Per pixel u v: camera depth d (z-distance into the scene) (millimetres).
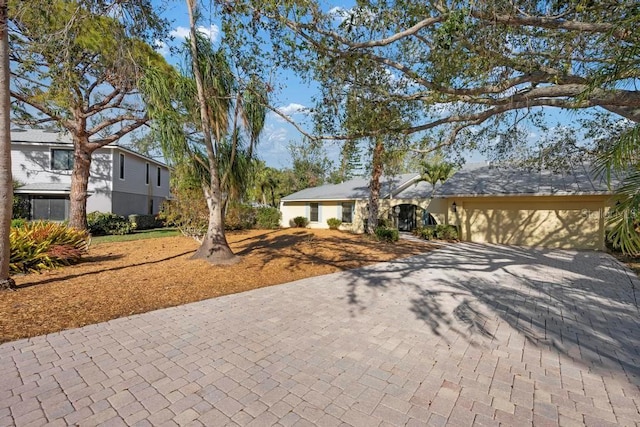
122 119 13414
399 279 7402
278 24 5312
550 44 5293
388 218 19234
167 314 4844
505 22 4465
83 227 13594
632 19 3482
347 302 5609
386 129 6340
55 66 7246
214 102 7949
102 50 8422
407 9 4836
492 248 12867
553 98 5445
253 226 19188
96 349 3641
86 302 5133
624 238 3158
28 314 4496
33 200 17969
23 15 6543
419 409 2650
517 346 3920
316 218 22844
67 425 2379
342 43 5297
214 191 8367
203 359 3457
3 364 3240
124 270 7383
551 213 13297
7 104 5250
